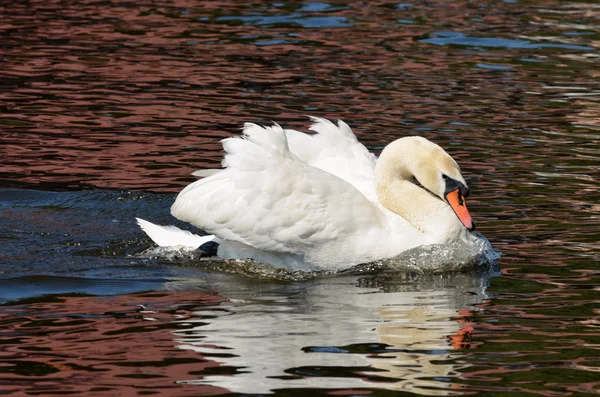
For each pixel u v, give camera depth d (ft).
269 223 43.65
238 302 39.17
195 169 57.77
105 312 37.55
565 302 38.88
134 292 40.24
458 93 76.13
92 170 57.21
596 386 30.86
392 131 65.46
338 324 36.40
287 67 83.20
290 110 70.38
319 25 99.71
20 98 72.13
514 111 71.41
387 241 44.29
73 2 106.73
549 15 106.32
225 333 35.29
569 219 49.62
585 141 64.03
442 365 32.40
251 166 43.96
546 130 66.64
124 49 87.71
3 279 41.34
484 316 37.37
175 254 45.34
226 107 71.05
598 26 101.24
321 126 48.96
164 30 95.76
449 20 103.04
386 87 77.41
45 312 37.50
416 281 42.39
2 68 79.87
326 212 43.78
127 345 34.01
